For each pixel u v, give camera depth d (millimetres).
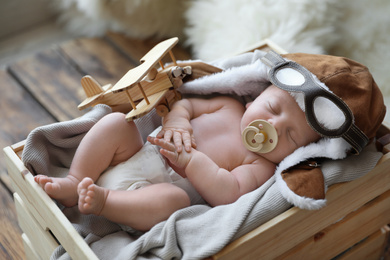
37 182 1003
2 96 1849
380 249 1369
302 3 1646
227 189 1081
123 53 2018
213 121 1192
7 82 1906
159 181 1104
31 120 1765
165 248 930
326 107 1037
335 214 1103
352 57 1753
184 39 2049
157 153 1116
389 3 1681
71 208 1101
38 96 1837
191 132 1142
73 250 945
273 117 1111
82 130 1136
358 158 1086
